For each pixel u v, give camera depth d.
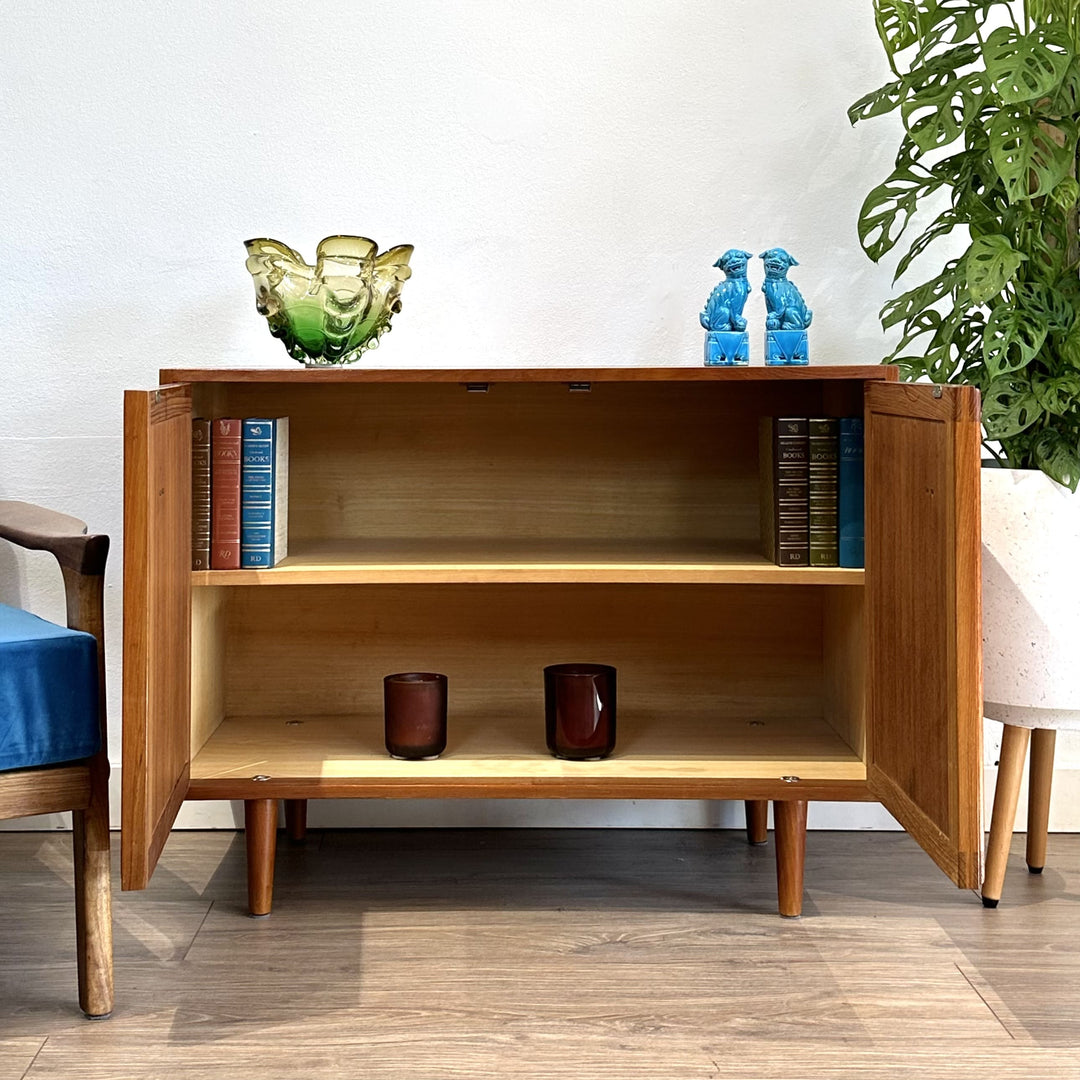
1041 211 1.57
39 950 1.45
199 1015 1.29
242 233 1.86
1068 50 1.50
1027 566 1.53
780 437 1.56
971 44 1.68
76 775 1.26
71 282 1.85
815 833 1.91
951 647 1.22
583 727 1.61
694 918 1.56
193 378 1.46
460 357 1.88
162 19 1.83
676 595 1.84
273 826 1.57
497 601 1.85
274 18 1.83
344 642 1.85
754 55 1.85
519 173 1.86
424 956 1.44
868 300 1.88
